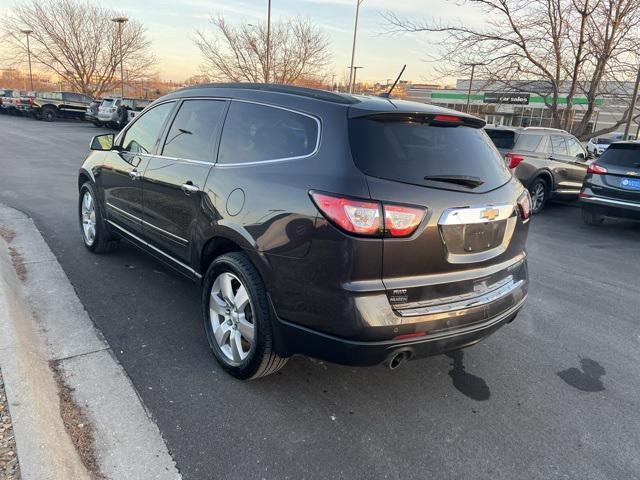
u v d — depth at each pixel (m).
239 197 3.03
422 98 54.34
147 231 4.20
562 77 15.96
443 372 3.52
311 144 2.81
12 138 19.67
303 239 2.63
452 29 16.31
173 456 2.51
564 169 10.52
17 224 6.42
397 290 2.58
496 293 3.06
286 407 2.98
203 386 3.12
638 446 2.83
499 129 10.35
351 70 26.28
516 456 2.69
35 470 2.11
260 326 2.91
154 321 3.94
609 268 6.40
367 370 3.46
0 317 3.29
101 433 2.62
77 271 4.88
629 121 14.80
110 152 4.89
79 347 3.46
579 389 3.39
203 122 3.69
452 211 2.71
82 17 43.72
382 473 2.50
